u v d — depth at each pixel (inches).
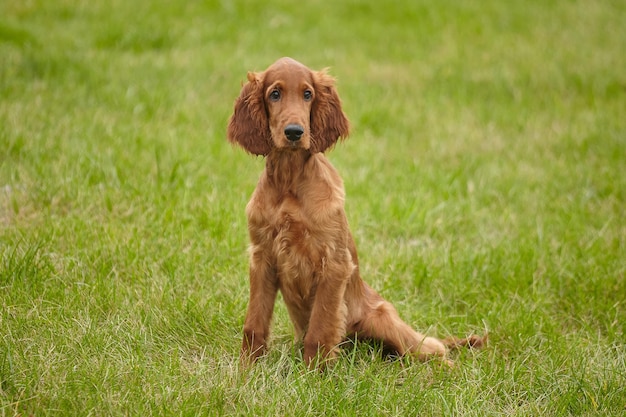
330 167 220.8
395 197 333.7
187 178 324.2
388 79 511.2
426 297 263.6
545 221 324.5
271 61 508.7
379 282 266.1
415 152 403.9
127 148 348.5
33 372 185.0
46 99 401.1
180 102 425.4
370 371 204.8
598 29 644.1
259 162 360.5
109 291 233.6
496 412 191.2
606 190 362.6
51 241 257.4
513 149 415.8
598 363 217.0
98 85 434.9
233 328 229.0
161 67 476.7
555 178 376.8
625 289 267.0
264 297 213.3
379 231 309.4
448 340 232.1
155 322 222.7
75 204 292.8
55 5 580.1
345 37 584.7
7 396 175.9
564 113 472.1
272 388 191.2
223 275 256.2
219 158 355.6
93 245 260.1
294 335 232.1
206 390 188.1
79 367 191.3
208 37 553.9
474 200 343.3
